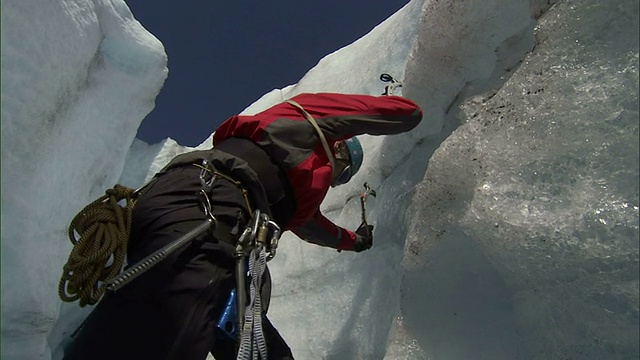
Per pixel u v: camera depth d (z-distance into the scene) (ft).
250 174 4.08
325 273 6.78
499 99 4.16
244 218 4.00
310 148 4.45
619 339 3.38
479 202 3.81
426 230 4.55
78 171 6.01
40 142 5.09
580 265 3.43
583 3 3.84
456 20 5.27
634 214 3.28
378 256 6.15
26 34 4.94
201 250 3.75
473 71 5.41
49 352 5.35
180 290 3.63
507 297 4.08
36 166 5.03
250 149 4.28
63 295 3.73
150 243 3.82
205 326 3.64
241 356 3.44
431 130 5.97
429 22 5.56
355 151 5.22
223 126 4.51
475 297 4.28
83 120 6.17
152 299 3.65
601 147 3.49
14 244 4.80
